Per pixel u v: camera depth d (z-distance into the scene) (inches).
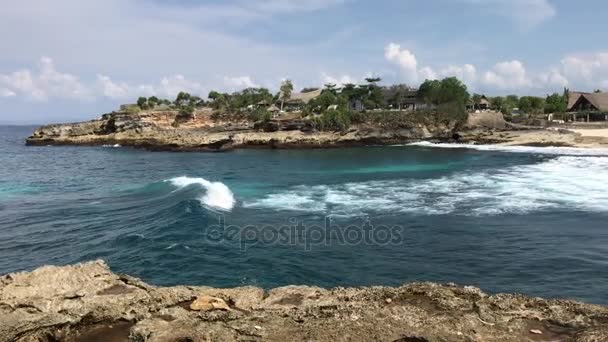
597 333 262.7
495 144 2984.7
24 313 302.2
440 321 288.2
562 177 1362.0
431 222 842.2
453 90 3892.7
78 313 305.7
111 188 1400.1
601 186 1175.6
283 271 588.1
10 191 1355.8
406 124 3518.7
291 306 318.7
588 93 4158.5
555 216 868.6
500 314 299.3
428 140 3467.0
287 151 3100.4
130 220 885.8
